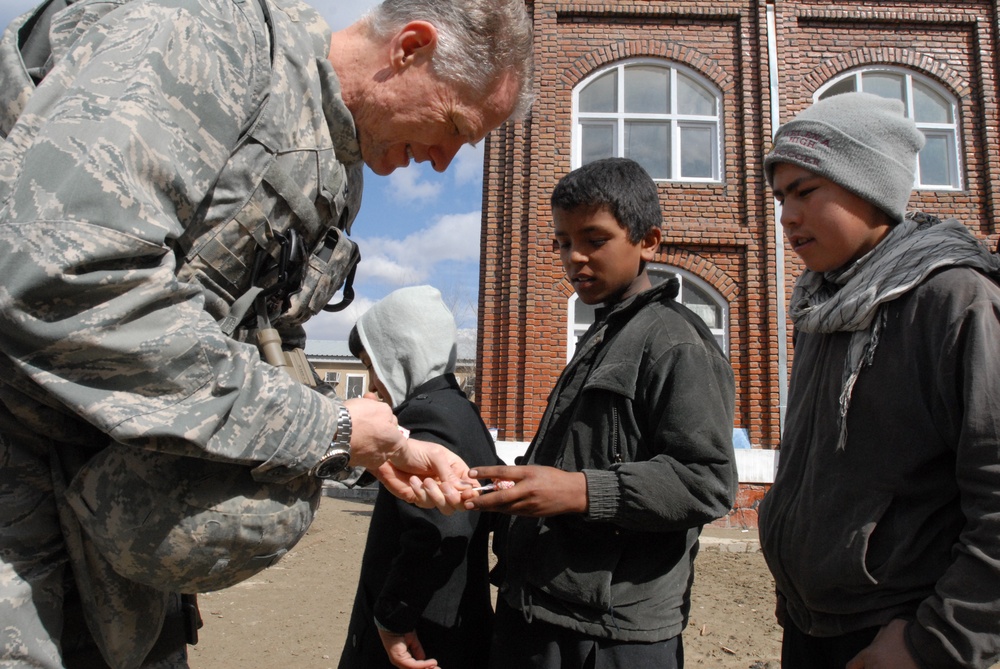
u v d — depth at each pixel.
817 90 10.27
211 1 1.15
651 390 1.74
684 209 10.07
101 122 0.99
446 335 2.31
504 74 1.35
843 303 1.62
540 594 1.71
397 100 1.32
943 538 1.45
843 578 1.51
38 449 1.12
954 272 1.49
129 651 1.20
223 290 1.22
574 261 1.95
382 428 1.27
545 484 1.54
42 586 1.09
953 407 1.42
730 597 5.45
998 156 10.14
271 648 3.97
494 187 10.20
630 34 10.38
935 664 1.31
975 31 10.35
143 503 1.07
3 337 0.96
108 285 0.95
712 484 1.63
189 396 1.01
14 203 0.95
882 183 1.66
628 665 1.62
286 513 1.18
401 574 1.86
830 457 1.61
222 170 1.14
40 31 1.21
